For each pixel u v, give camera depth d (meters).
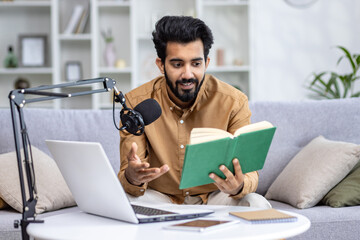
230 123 1.73
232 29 4.76
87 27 4.70
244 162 1.33
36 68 4.65
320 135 2.26
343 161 1.93
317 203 2.00
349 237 1.75
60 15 4.69
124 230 1.11
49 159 2.09
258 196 1.51
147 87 1.77
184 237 1.03
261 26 4.69
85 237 1.05
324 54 4.70
